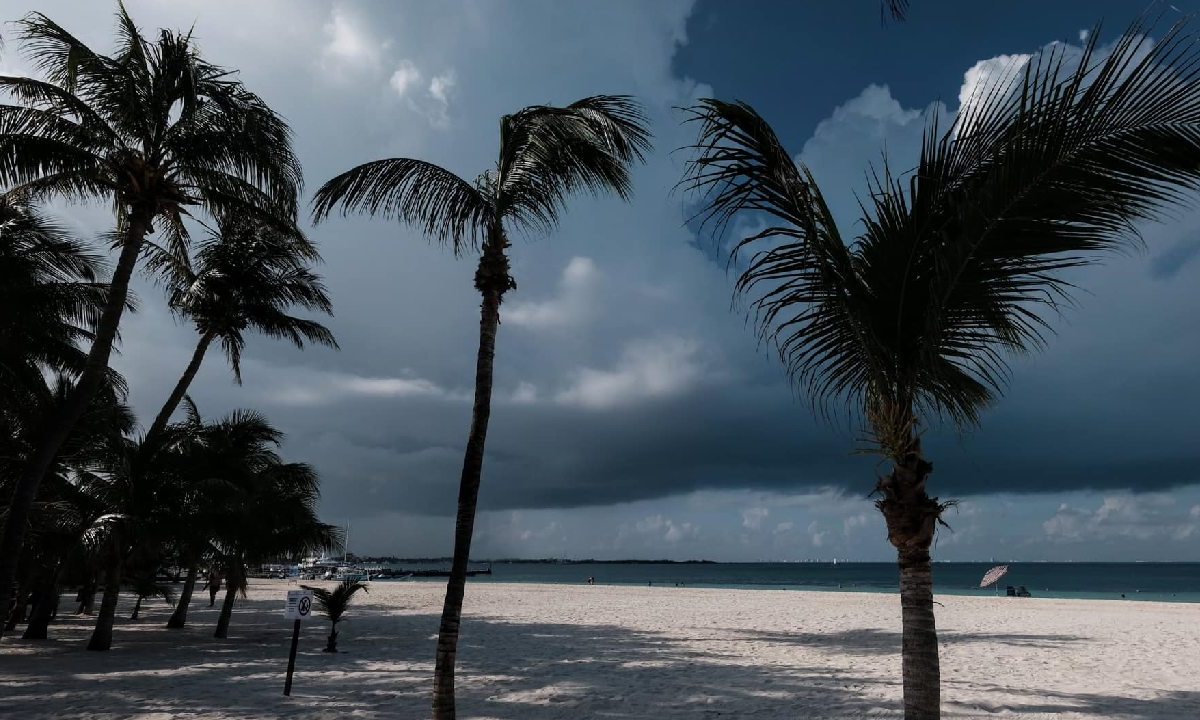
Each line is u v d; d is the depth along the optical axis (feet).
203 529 51.55
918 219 15.51
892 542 15.14
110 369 53.57
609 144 25.17
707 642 56.70
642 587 198.70
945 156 15.37
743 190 15.97
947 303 15.07
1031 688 35.60
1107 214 13.55
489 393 24.41
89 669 39.83
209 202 44.34
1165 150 12.28
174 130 41.47
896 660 46.47
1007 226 13.91
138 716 28.30
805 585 284.61
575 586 201.46
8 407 45.85
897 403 15.47
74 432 48.32
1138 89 12.25
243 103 42.52
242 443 61.05
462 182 24.89
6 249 42.86
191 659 44.70
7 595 35.17
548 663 44.78
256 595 130.21
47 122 38.75
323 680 37.35
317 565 314.55
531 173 25.73
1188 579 379.76
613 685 36.78
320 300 69.87
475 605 105.60
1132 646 53.72
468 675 39.99
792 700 32.89
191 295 64.23
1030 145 13.16
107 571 49.98
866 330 15.94
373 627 68.49
